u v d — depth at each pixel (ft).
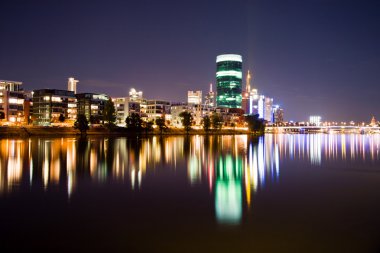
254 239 94.68
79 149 382.42
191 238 95.20
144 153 349.00
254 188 166.61
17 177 191.21
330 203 136.05
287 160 308.40
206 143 560.20
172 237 95.61
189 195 148.36
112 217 113.80
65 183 174.40
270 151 419.33
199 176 201.98
